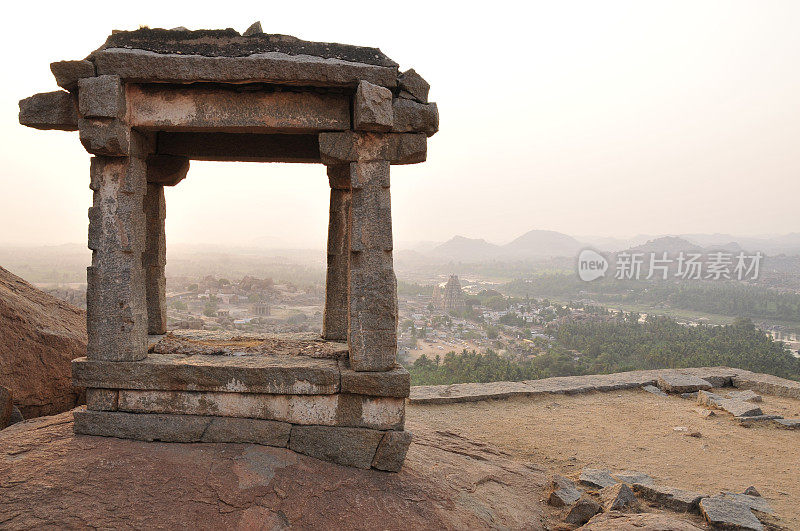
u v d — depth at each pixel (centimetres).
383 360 553
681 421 956
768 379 1208
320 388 536
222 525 422
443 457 664
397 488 518
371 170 553
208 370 534
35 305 838
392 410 546
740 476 703
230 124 543
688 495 571
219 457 504
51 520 400
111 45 534
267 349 631
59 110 551
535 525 535
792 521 553
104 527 402
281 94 547
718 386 1223
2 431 564
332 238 770
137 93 540
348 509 469
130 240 543
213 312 7850
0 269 911
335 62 530
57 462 470
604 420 955
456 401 1029
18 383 703
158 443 526
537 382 1180
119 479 454
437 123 558
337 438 538
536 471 695
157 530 407
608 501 561
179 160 710
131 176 541
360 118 521
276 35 548
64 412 693
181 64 517
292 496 468
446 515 491
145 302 574
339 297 764
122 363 536
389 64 552
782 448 820
